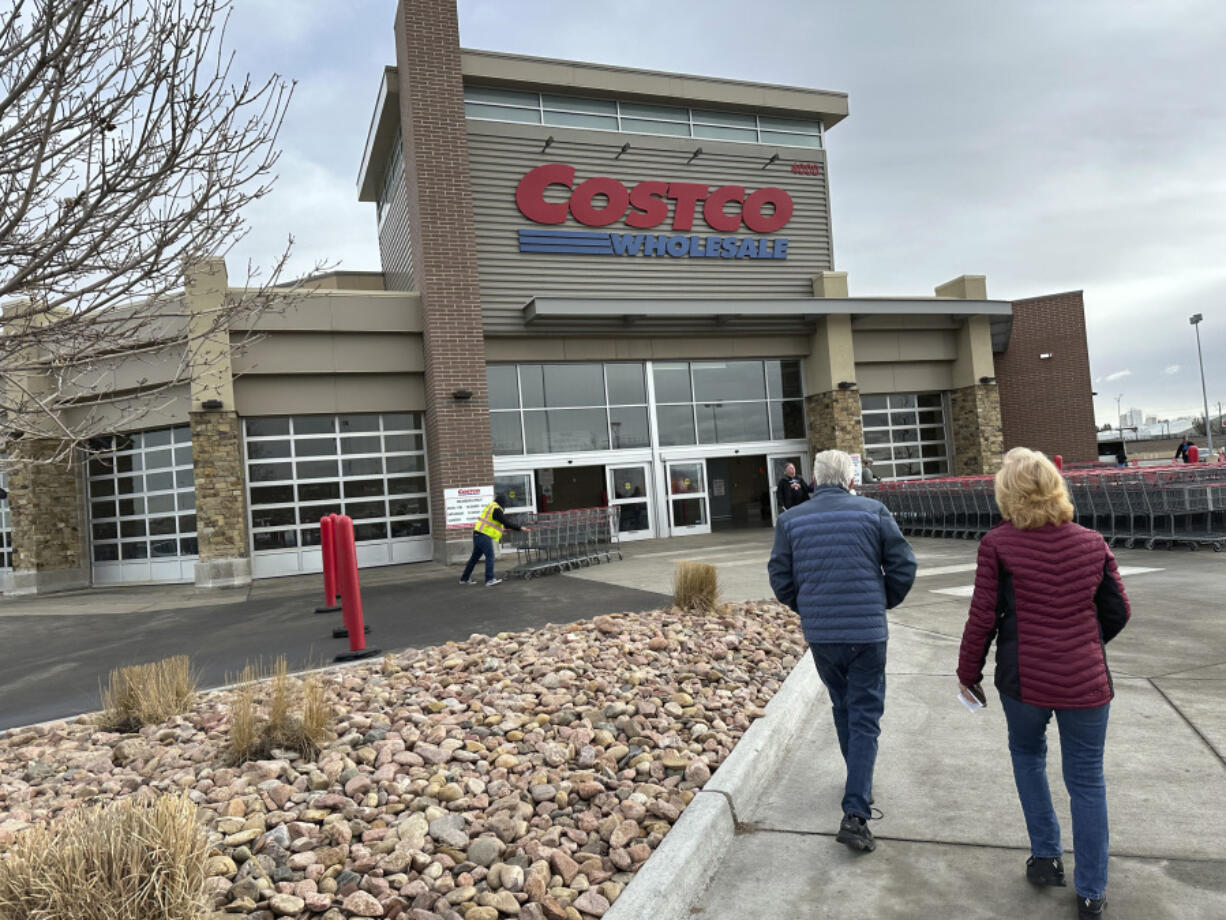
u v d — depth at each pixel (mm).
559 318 19016
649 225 20109
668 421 20719
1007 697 2998
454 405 17125
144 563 17594
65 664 8523
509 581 13164
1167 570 10305
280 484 17156
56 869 2346
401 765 4164
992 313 22422
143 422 16750
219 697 5934
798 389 22109
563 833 3451
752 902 3119
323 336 17047
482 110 19047
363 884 2943
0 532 18844
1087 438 24969
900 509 18812
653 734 4551
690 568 8102
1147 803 3674
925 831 3588
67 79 2967
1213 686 5328
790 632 7324
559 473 20453
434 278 17188
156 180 3025
